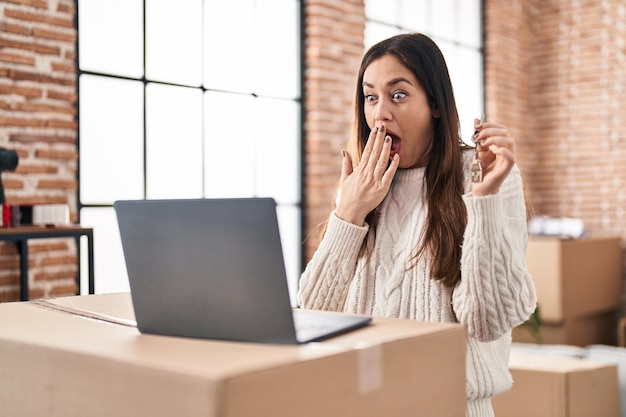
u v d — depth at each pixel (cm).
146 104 394
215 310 97
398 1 562
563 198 670
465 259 132
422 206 158
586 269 554
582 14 659
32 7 338
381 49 158
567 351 382
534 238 546
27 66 337
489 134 127
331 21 490
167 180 405
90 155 368
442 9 605
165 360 83
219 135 435
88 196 367
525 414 270
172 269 100
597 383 281
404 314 152
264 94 462
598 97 652
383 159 150
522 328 528
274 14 468
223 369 78
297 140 485
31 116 339
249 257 93
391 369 94
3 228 298
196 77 420
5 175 328
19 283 339
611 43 645
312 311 119
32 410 96
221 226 95
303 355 85
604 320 595
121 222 103
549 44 677
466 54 631
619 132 642
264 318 93
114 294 145
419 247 152
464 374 107
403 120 155
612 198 646
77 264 358
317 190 484
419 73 155
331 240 154
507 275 132
